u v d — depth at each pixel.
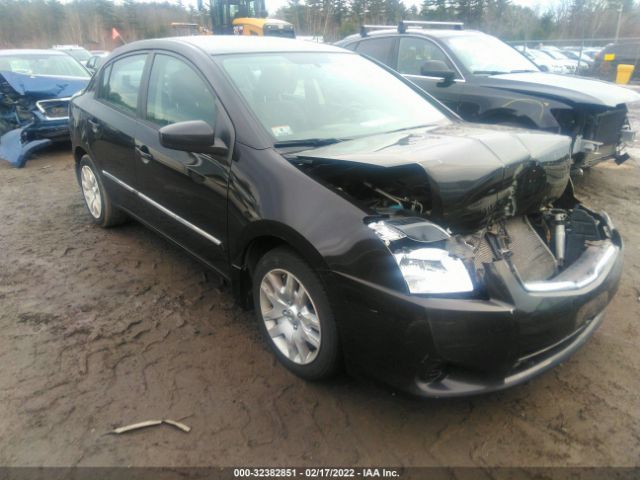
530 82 5.76
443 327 2.06
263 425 2.40
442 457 2.23
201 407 2.51
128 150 3.77
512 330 2.11
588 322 2.63
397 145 2.67
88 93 4.64
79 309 3.38
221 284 3.71
